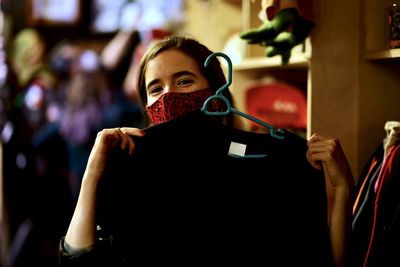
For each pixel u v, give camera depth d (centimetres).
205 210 123
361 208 136
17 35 350
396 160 130
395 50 150
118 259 123
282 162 123
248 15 194
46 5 349
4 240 333
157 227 122
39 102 336
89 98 328
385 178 130
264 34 156
